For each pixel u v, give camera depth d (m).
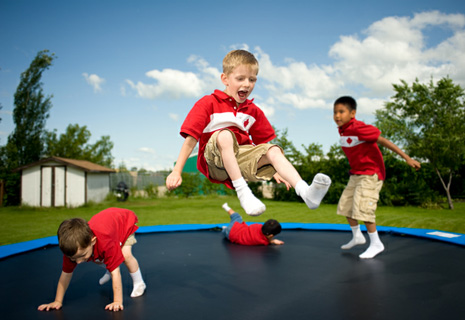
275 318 1.73
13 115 14.84
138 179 15.95
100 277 2.49
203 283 2.34
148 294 2.13
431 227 5.09
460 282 2.28
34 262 2.97
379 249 3.06
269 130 1.88
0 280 2.46
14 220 7.29
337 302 1.94
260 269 2.68
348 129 3.24
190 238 4.07
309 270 2.63
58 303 1.93
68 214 8.63
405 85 8.09
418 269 2.62
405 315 1.75
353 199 3.22
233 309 1.86
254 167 1.53
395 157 9.30
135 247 3.59
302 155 11.39
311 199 1.25
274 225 3.47
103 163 18.80
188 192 14.06
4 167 13.62
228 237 3.87
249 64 1.51
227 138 1.44
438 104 7.93
